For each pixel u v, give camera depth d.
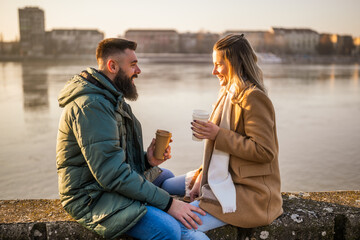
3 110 16.80
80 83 1.90
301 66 104.75
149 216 1.91
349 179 6.49
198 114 2.01
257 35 142.88
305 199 2.41
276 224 2.10
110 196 1.91
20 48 140.62
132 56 2.05
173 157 8.18
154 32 150.88
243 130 2.04
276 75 53.38
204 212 2.03
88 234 2.01
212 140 2.10
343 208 2.26
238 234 2.12
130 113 2.18
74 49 142.62
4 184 6.47
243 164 2.05
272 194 2.05
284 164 7.45
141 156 2.23
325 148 8.89
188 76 46.69
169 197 2.00
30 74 52.38
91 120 1.82
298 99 21.44
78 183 1.91
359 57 146.75
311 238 2.14
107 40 2.03
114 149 1.85
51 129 12.12
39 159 8.23
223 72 2.14
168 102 19.39
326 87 31.34
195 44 151.38
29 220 2.05
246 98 1.97
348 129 11.61
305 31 145.88
